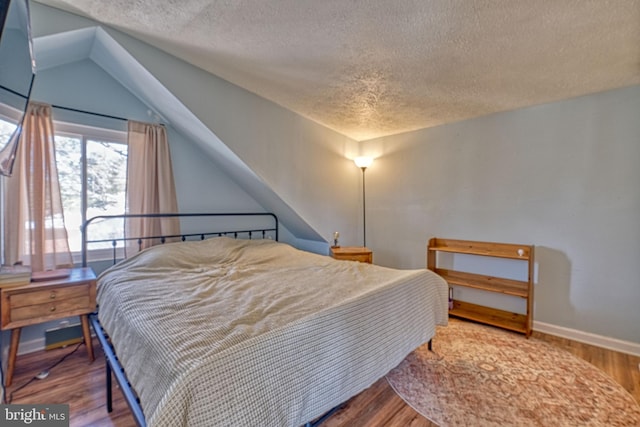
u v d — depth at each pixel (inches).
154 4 58.0
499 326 104.0
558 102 100.0
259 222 142.1
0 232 73.0
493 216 114.7
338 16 58.3
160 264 87.3
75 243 92.4
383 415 61.6
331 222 144.0
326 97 103.3
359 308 59.3
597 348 91.6
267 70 85.0
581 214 96.3
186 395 34.4
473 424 59.0
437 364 81.4
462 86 90.2
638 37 62.6
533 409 63.2
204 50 75.8
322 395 48.6
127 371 47.2
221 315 52.5
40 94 83.4
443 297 87.7
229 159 108.2
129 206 98.9
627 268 89.1
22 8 42.3
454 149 125.3
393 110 113.0
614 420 59.8
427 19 58.2
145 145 102.0
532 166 105.4
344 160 150.2
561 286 100.0
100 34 72.2
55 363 79.4
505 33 62.2
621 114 89.3
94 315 76.5
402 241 143.6
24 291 67.5
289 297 63.0
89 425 57.8
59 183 84.6
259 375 40.7
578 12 54.6
